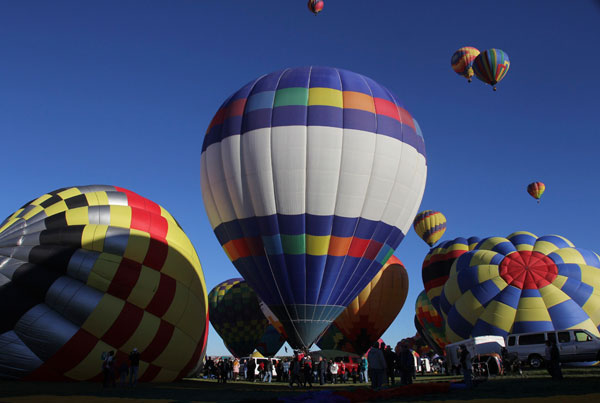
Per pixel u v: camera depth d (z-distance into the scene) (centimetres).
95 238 1853
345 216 2062
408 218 2280
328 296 2106
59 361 1702
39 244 1817
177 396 1232
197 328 2047
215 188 2200
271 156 2069
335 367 2352
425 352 5472
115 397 1166
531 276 2431
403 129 2220
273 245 2077
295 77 2231
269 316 3553
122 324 1791
